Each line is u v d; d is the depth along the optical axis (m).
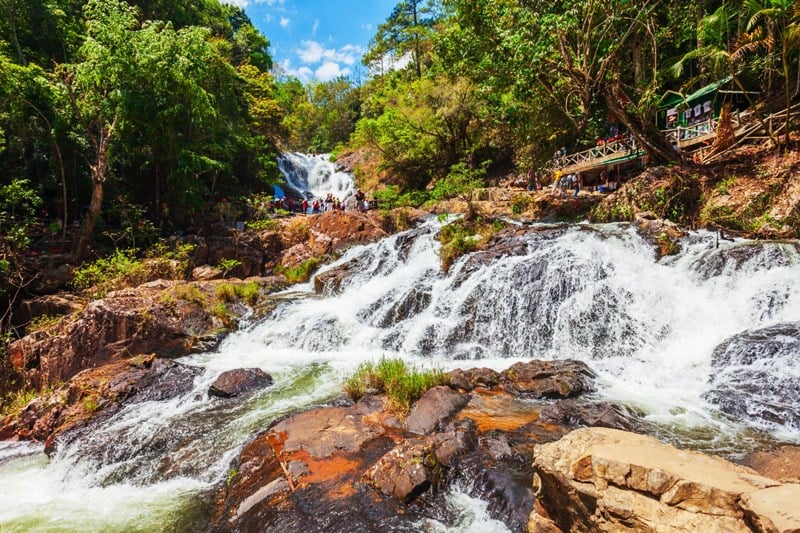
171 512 5.35
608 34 15.70
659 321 9.45
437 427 6.25
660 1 15.30
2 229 15.57
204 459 6.40
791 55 14.98
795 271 8.89
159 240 19.41
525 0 15.71
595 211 16.62
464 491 4.82
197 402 8.59
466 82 27.27
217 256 19.58
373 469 5.02
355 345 11.86
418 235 17.20
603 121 21.70
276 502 4.81
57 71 19.00
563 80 16.97
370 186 37.09
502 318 11.08
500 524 4.30
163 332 11.81
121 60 17.69
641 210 15.12
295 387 8.98
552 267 11.23
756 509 2.31
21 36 22.06
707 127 17.23
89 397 8.64
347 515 4.43
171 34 19.06
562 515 3.35
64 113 18.72
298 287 18.08
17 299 15.05
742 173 13.95
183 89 19.42
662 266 10.89
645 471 2.84
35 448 7.78
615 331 9.69
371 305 13.56
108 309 11.87
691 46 20.92
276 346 12.38
